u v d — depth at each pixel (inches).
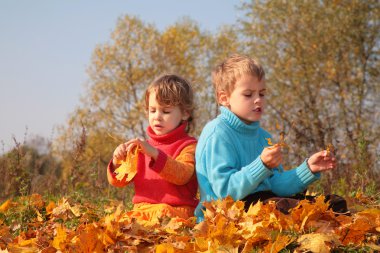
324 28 714.2
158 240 123.0
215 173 136.0
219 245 109.0
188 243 113.0
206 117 534.3
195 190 152.7
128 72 837.2
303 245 109.0
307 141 285.4
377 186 227.5
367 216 126.5
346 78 705.6
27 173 258.5
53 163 311.1
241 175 131.6
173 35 837.2
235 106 142.4
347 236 117.3
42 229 154.9
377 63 714.2
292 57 711.7
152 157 142.6
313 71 698.2
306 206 120.3
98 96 800.9
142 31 847.7
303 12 717.9
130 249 117.6
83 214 171.8
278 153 128.7
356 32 711.1
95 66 829.2
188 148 151.9
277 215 121.4
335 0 712.4
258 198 136.8
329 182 241.8
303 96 668.1
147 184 150.9
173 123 153.3
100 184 259.3
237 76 141.0
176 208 147.4
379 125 611.5
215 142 139.3
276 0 717.9
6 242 138.5
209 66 799.7
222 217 122.3
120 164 153.6
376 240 117.2
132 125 776.9
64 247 121.6
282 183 142.5
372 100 678.5
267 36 721.6
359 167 228.8
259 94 141.9
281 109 547.5
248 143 143.0
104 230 126.2
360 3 721.0
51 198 215.6
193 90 160.4
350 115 628.7
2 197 251.1
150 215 145.5
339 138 308.5
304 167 140.1
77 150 277.4
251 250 108.4
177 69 824.9
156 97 151.9
